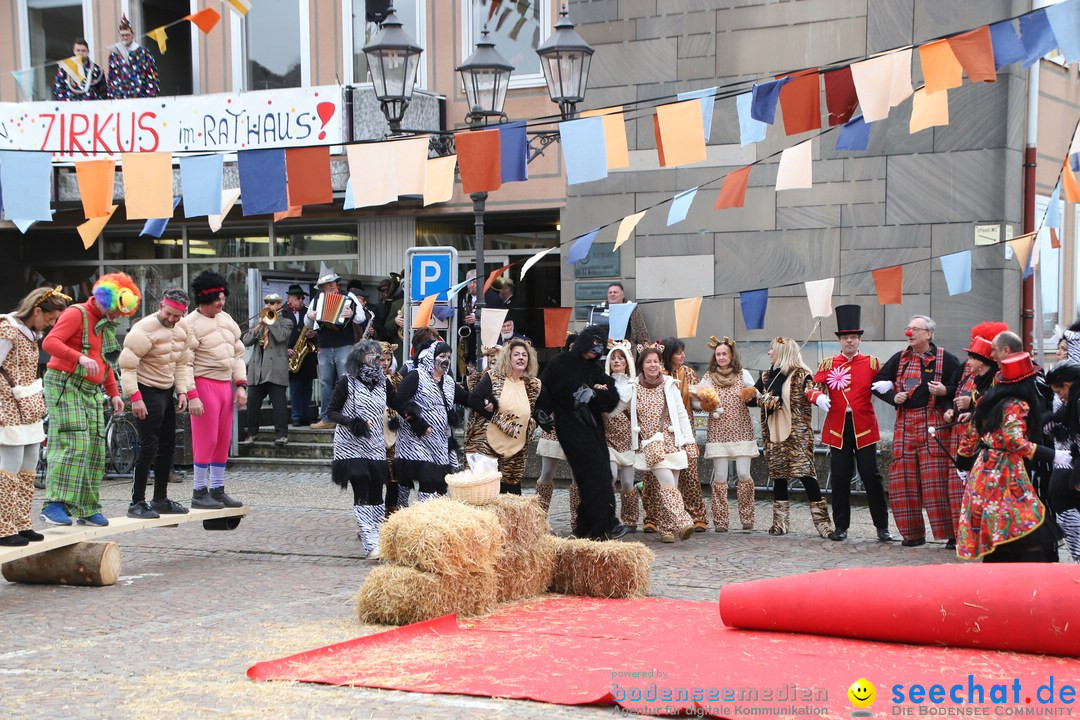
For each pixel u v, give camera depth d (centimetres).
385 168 893
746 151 1534
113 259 2005
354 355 979
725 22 1537
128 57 1761
